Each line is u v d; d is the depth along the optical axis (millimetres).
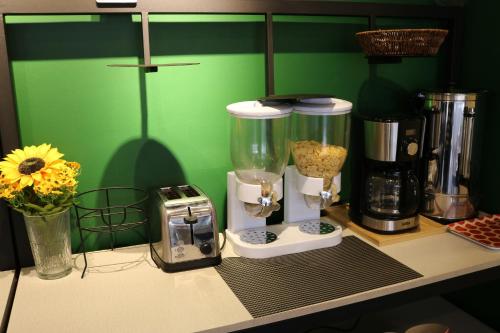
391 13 1690
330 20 1690
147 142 1530
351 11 1621
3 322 1119
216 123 1599
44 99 1402
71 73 1412
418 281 1273
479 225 1619
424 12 1748
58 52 1388
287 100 1418
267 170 1430
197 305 1168
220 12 1440
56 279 1322
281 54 1647
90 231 1431
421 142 1542
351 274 1312
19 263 1410
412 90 1892
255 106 1330
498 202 1769
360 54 1770
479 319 1836
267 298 1194
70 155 1462
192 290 1241
